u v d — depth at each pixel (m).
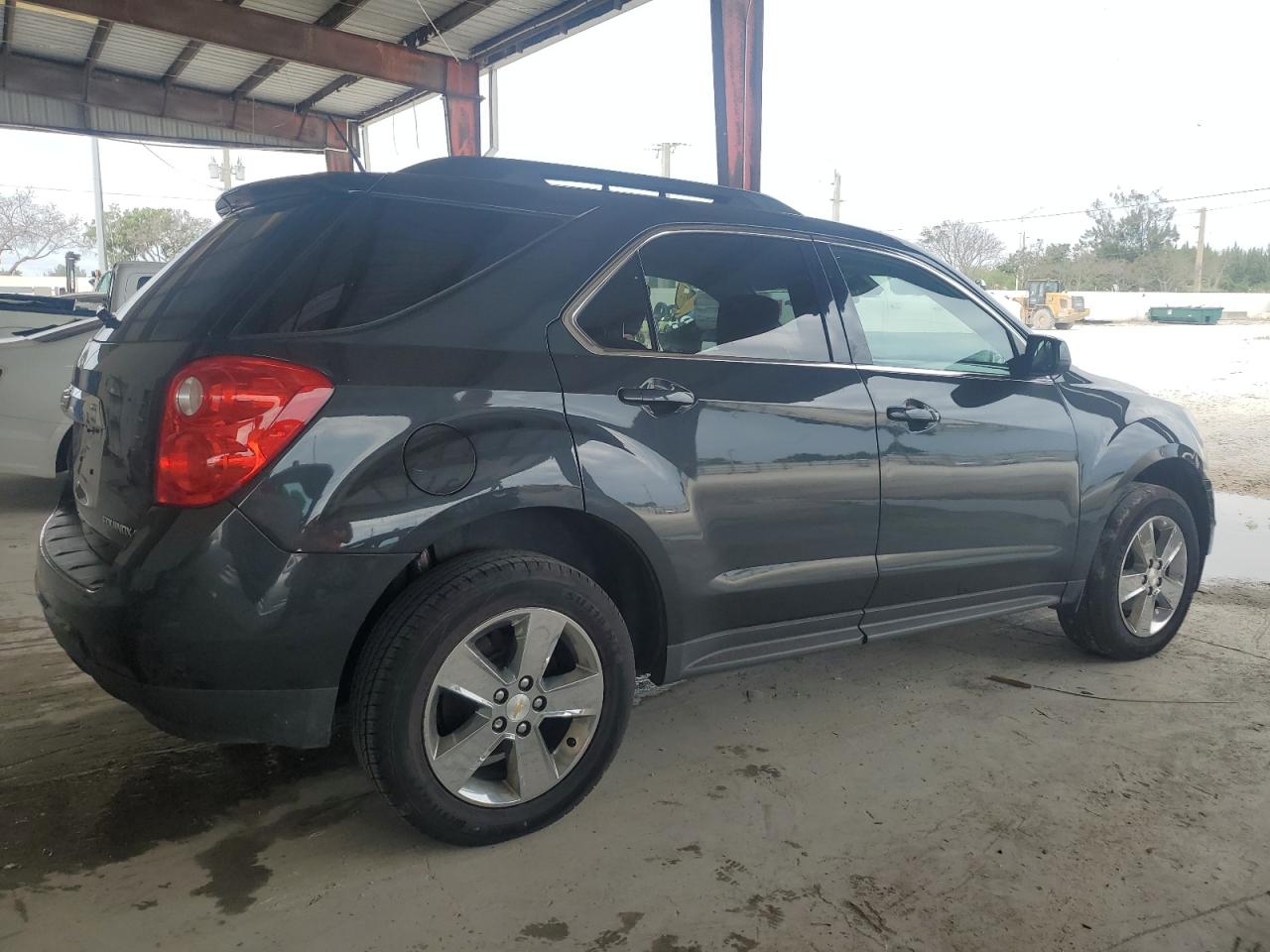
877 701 3.39
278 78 18.38
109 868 2.28
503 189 2.53
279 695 2.11
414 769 2.21
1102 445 3.55
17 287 47.69
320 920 2.10
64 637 2.21
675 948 2.04
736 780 2.79
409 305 2.28
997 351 3.42
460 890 2.22
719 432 2.61
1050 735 3.12
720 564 2.64
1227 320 47.38
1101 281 65.88
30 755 2.82
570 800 2.47
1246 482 7.77
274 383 2.04
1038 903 2.21
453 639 2.22
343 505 2.08
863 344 3.02
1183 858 2.41
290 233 2.27
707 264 2.76
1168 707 3.36
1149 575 3.76
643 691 3.45
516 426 2.29
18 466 5.58
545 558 2.37
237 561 2.02
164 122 20.03
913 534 3.03
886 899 2.22
